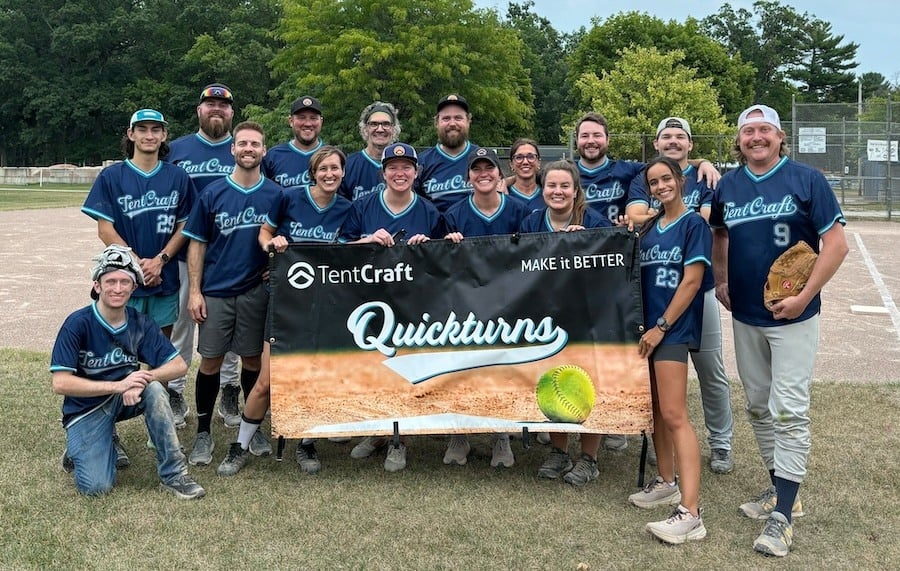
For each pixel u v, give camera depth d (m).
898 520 4.32
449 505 4.50
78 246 18.02
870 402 6.48
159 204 5.52
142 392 4.67
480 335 4.90
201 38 61.34
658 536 4.03
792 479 4.03
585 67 54.06
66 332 4.55
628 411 4.70
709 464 5.23
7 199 36.78
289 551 3.88
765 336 4.22
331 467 5.16
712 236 4.54
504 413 4.90
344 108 36.16
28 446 5.31
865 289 12.79
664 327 4.25
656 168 4.35
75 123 69.62
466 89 36.50
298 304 4.96
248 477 4.93
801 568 3.78
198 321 5.27
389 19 35.88
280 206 5.21
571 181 4.88
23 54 68.69
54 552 3.82
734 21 74.31
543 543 4.01
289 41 38.00
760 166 4.23
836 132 27.78
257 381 5.08
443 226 5.42
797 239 4.13
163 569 3.68
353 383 4.96
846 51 80.31
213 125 6.29
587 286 4.78
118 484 4.77
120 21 66.69
